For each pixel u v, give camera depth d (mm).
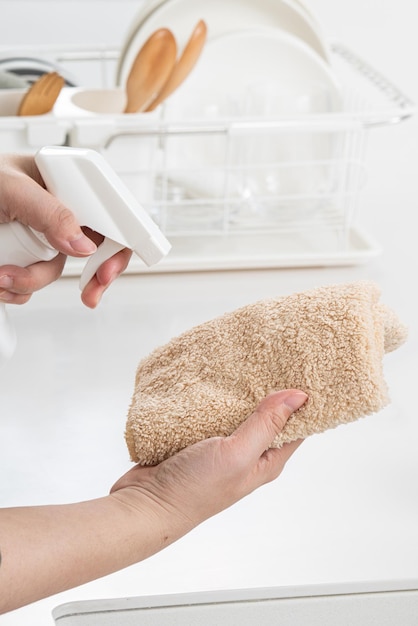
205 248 1399
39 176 871
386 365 1173
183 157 1430
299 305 824
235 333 845
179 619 863
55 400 1111
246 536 932
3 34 2232
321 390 798
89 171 784
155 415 824
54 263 845
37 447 1039
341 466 1018
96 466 1014
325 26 2203
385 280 1344
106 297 1308
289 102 1398
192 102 1420
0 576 750
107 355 1188
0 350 844
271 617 872
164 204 1355
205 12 1493
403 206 1615
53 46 1764
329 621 875
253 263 1354
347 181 1383
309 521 947
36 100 1304
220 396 824
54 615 853
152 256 810
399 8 2184
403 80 2219
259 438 807
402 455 1031
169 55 1322
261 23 1528
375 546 917
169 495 820
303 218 1450
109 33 2254
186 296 1307
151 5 1454
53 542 775
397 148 1879
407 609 878
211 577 887
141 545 809
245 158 1400
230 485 820
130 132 1299
